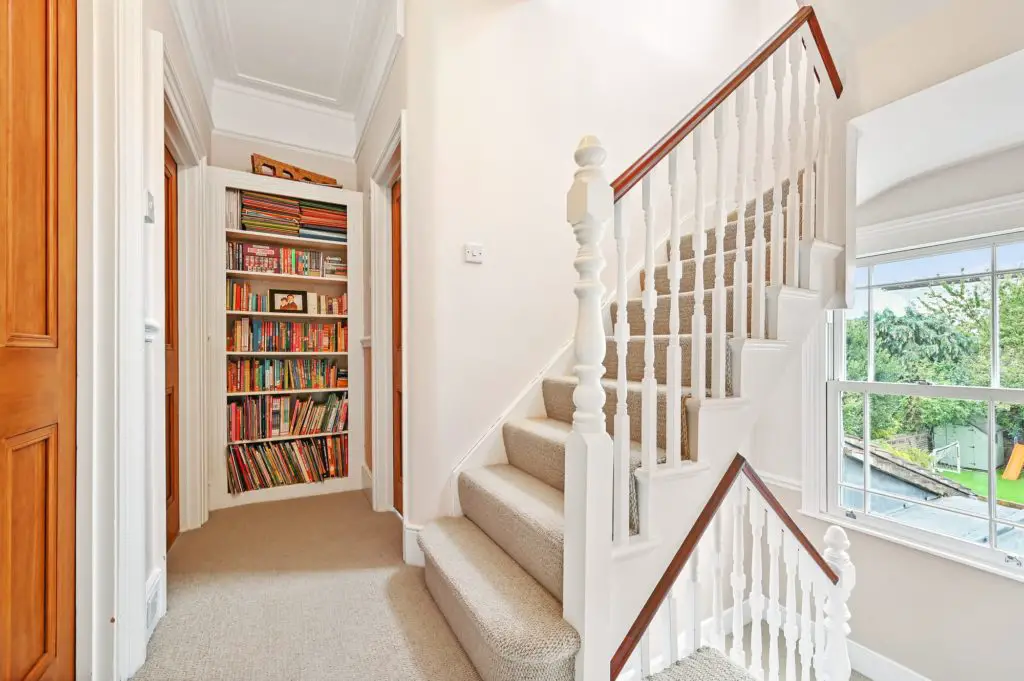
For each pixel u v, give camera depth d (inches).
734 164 114.0
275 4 90.0
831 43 69.3
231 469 106.0
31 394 37.6
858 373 91.9
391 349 106.0
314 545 83.3
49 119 40.4
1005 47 55.9
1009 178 71.7
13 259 35.8
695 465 53.8
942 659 75.4
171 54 73.2
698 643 65.3
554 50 89.3
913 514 82.4
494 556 60.4
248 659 51.1
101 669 45.2
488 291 81.4
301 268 116.2
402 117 81.7
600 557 43.9
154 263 59.2
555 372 87.4
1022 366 71.6
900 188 85.1
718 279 56.6
